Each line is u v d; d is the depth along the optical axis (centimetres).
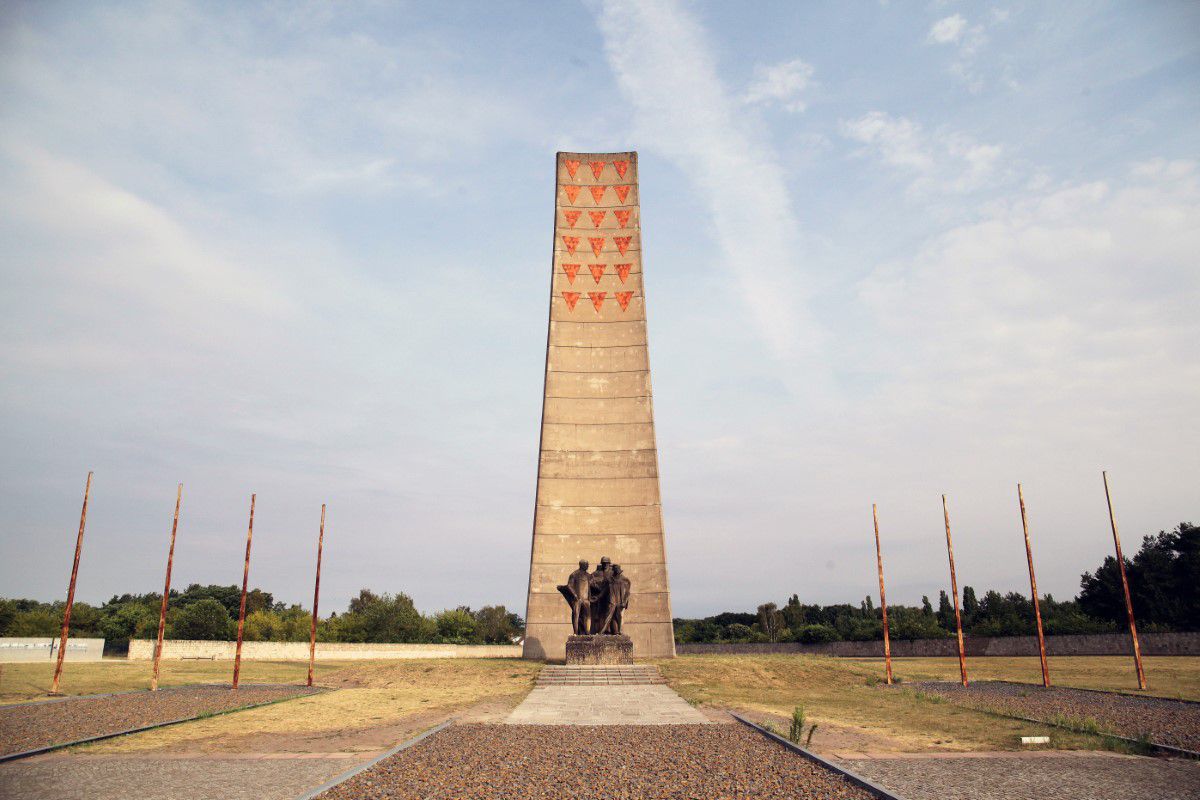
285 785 1372
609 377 5347
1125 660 4919
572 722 2203
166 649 5559
